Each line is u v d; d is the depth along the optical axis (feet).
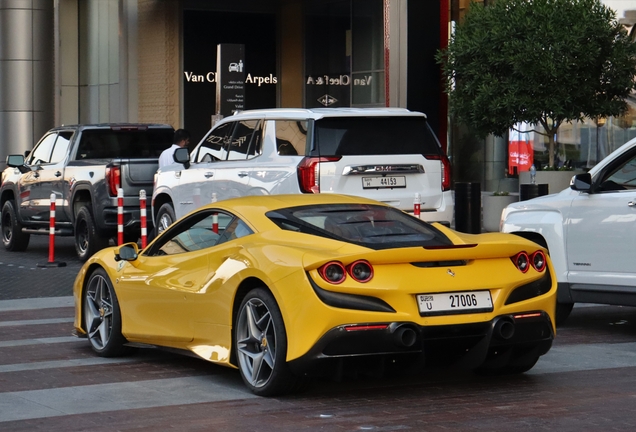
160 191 55.06
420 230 27.12
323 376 24.63
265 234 26.50
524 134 86.63
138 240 63.87
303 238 25.81
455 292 24.76
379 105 98.53
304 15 109.60
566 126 83.41
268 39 114.11
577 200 36.73
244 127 48.91
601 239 35.68
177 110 110.42
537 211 38.22
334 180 43.80
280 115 46.47
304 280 24.12
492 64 68.39
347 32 102.83
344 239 25.66
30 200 66.08
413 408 24.26
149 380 28.19
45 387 27.30
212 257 27.53
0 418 23.68
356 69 101.55
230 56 76.95
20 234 68.03
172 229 30.09
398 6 87.92
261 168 46.47
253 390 25.85
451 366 25.81
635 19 77.36
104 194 58.90
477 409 24.11
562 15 66.90
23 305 43.55
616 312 41.86
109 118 122.01
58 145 64.95
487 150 90.22
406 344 23.89
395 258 24.25
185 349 28.63
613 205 35.40
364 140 44.78
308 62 109.19
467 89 69.51
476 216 67.82
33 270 56.39
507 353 26.21
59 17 126.93
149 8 111.96
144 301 29.84
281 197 29.04
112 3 120.47
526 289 25.82
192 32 110.83
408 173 45.14
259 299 25.30
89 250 60.18
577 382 27.32
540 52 66.03
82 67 127.44
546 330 26.16
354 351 23.82
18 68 111.65
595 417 23.24
